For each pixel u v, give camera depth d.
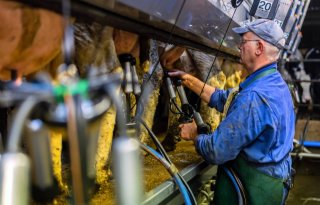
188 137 2.05
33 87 0.62
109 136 1.55
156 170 1.98
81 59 1.48
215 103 2.25
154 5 1.37
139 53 1.92
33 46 1.14
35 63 1.20
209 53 2.76
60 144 1.28
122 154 0.62
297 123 6.80
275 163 1.80
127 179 0.61
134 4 1.23
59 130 0.62
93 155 0.65
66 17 0.64
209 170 2.46
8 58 1.11
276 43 1.85
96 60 1.50
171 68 2.38
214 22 2.09
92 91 0.64
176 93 2.39
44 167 0.63
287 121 1.84
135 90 1.58
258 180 1.80
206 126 1.97
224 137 1.72
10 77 1.17
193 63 2.80
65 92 0.60
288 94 1.91
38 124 0.61
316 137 6.33
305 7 4.59
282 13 2.94
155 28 1.74
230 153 1.74
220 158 1.75
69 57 0.64
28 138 0.62
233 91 2.09
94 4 1.19
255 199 1.82
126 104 1.58
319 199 4.11
